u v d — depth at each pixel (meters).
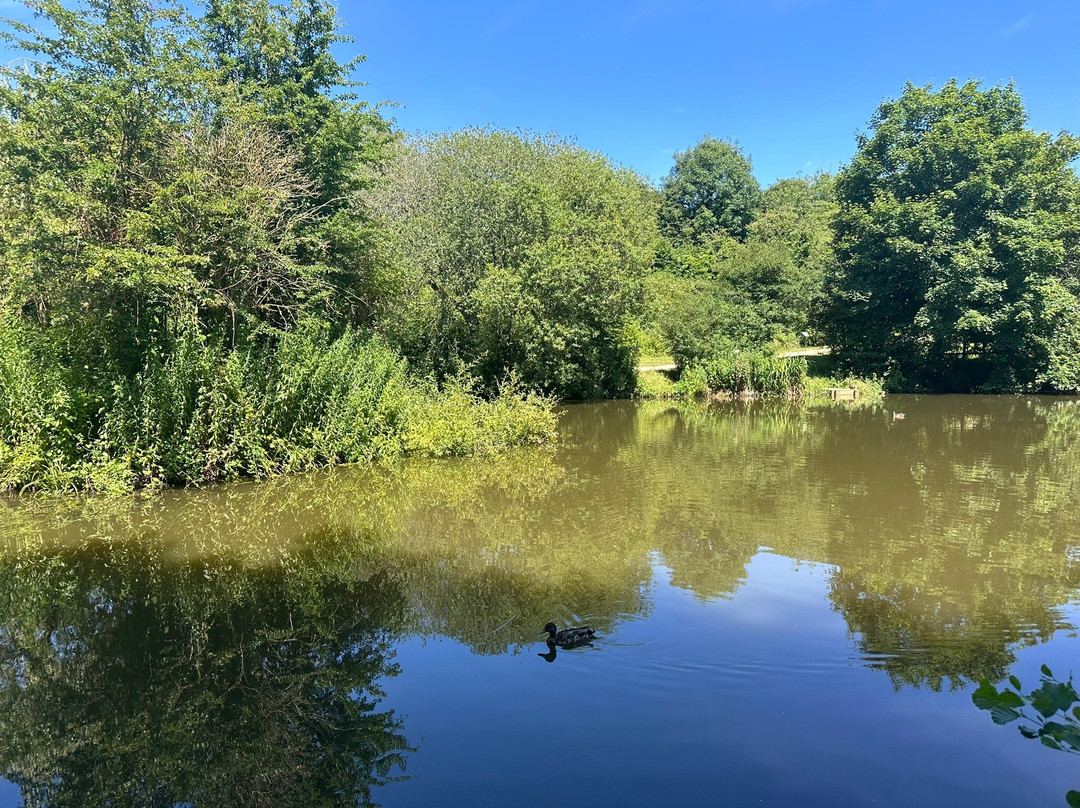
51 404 10.80
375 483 11.86
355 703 4.77
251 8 16.19
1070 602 6.18
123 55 11.45
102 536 8.87
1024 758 3.92
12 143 10.82
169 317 11.75
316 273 14.66
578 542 8.37
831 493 10.71
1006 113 27.39
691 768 3.85
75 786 4.07
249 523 9.45
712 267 41.28
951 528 8.66
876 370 30.45
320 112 16.72
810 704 4.50
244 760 4.23
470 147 26.88
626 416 21.73
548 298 21.91
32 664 5.54
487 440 14.91
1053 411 21.70
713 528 8.83
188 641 5.90
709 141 60.09
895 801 3.56
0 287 11.91
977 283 25.52
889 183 29.14
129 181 11.48
